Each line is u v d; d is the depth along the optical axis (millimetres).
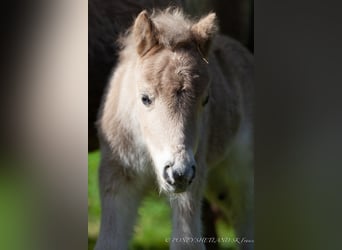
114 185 3588
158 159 3094
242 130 4375
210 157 3951
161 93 3092
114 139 3553
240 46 4566
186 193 3475
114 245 3504
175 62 3160
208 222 4508
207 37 3346
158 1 4180
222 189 4434
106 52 4145
